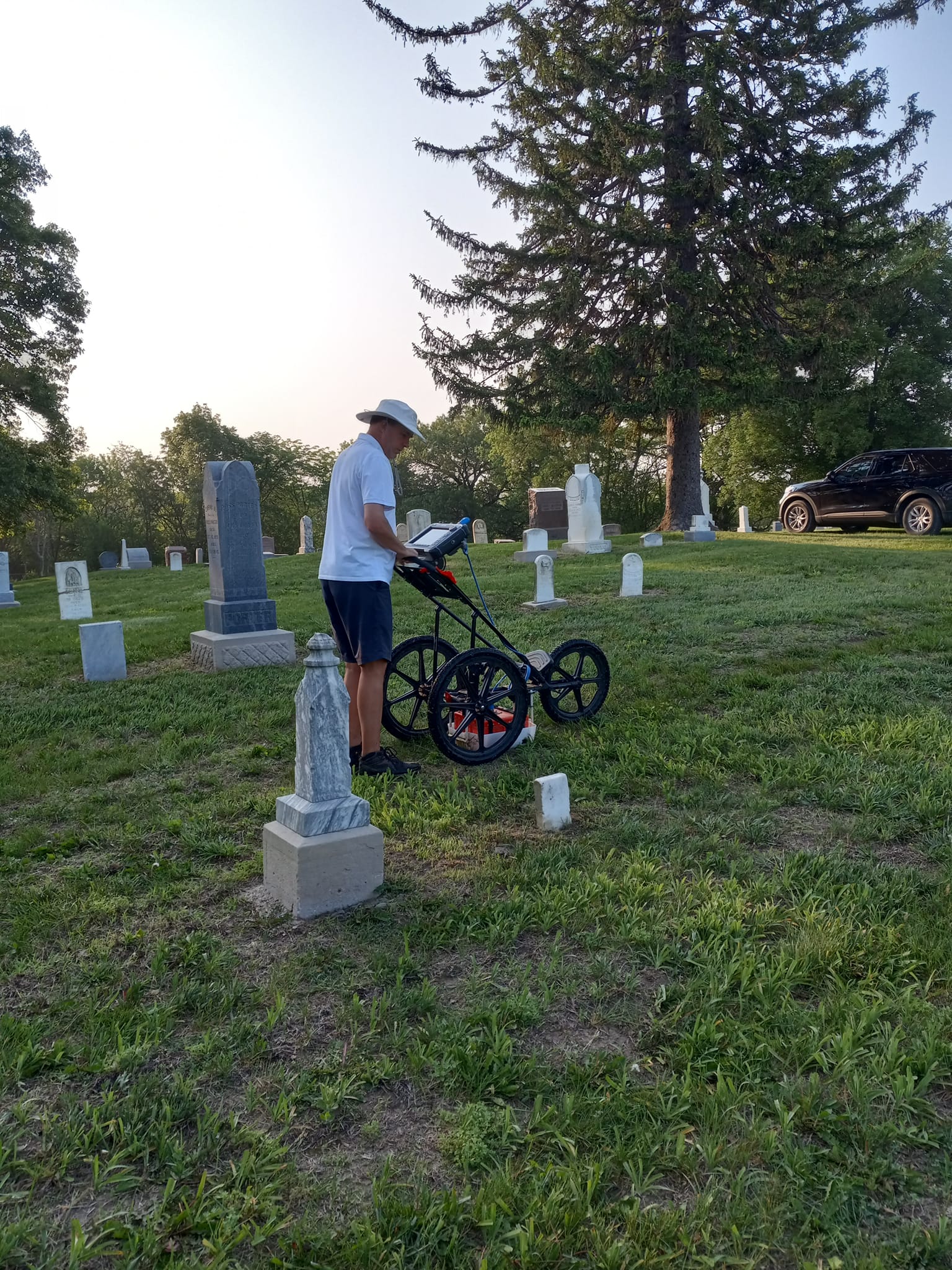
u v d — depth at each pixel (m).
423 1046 2.55
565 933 3.21
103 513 68.19
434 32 23.00
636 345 21.95
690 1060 2.46
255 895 3.59
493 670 5.32
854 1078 2.29
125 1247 1.88
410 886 3.62
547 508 27.36
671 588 12.73
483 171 23.84
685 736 5.48
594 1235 1.88
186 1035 2.66
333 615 5.02
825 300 23.38
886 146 22.25
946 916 3.20
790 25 21.45
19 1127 2.26
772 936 3.15
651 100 21.59
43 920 3.38
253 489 9.01
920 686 6.52
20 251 31.14
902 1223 1.92
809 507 20.72
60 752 5.84
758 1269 1.83
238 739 6.05
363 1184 2.07
